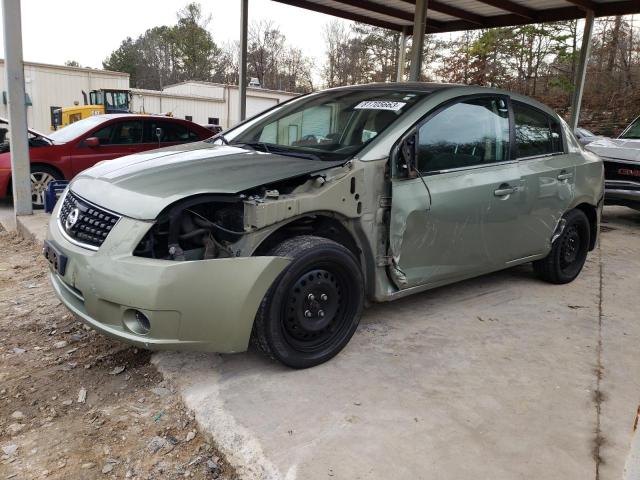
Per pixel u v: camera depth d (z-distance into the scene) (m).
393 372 3.23
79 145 8.54
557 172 4.57
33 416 2.84
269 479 2.32
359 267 3.38
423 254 3.66
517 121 4.37
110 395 3.04
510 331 3.91
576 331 3.97
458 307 4.34
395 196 3.42
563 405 2.96
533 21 10.20
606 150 7.99
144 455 2.55
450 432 2.67
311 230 3.29
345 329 3.36
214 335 2.80
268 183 3.01
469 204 3.83
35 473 2.43
